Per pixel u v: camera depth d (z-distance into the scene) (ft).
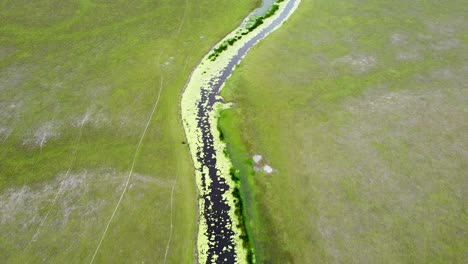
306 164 65.46
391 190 60.18
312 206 59.26
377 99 77.25
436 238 53.62
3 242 55.67
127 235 56.39
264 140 71.05
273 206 60.29
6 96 81.61
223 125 75.25
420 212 56.85
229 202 61.72
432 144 66.95
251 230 57.82
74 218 58.54
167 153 69.15
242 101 80.12
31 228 57.36
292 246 55.01
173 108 78.74
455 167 62.80
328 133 70.49
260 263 53.93
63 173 65.21
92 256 53.98
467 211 56.44
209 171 66.64
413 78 82.17
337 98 78.13
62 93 82.12
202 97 81.92
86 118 75.82
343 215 57.62
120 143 70.69
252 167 66.69
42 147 70.03
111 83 84.53
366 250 53.16
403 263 51.31
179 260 54.03
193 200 61.72
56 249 54.80
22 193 62.18
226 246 56.24
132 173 65.21
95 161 67.26
